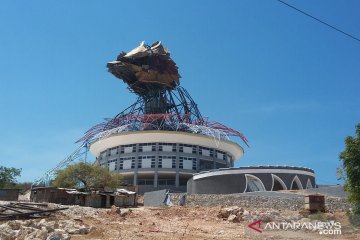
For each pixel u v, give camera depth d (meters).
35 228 23.45
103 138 106.88
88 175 74.00
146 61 125.06
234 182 71.81
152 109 121.94
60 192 60.06
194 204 55.94
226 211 42.47
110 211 44.81
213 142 105.88
